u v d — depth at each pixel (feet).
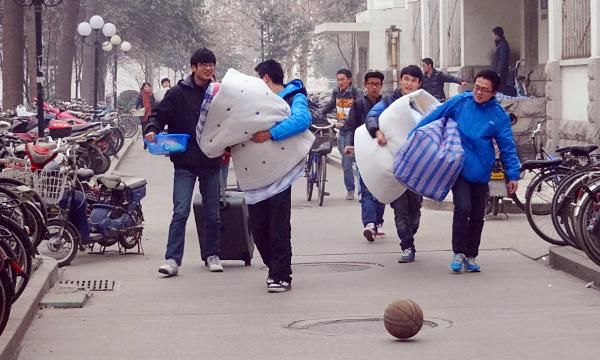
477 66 119.24
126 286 43.73
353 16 296.51
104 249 53.11
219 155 42.32
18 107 102.01
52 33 219.20
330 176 99.45
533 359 29.43
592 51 82.99
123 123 170.30
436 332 33.42
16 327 32.78
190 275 46.24
